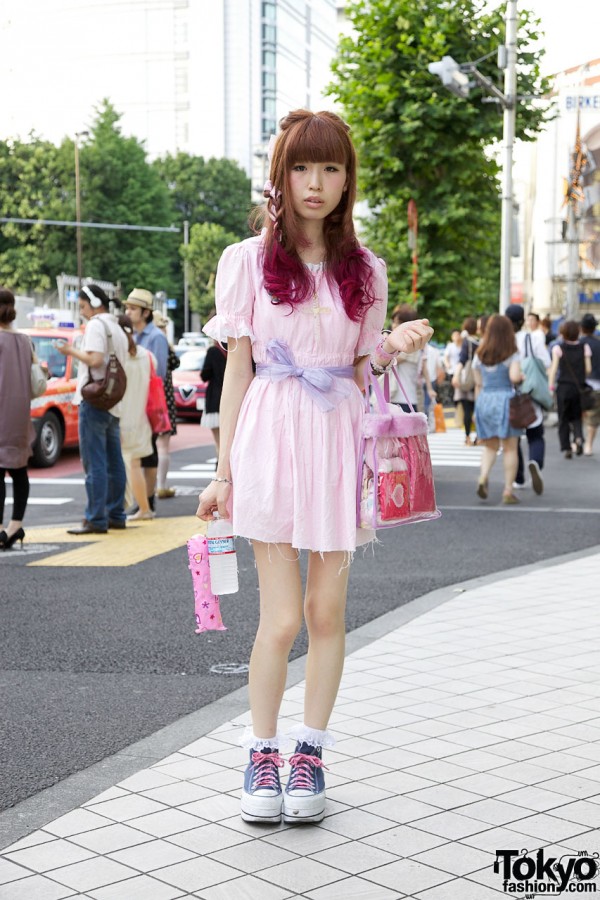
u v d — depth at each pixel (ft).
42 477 45.03
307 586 11.10
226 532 11.03
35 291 207.21
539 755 12.36
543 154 129.59
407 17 82.33
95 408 29.14
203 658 17.15
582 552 26.94
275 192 10.45
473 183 86.53
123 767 12.20
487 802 10.99
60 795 11.37
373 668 16.10
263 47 407.23
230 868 9.53
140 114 412.57
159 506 36.04
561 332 51.88
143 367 31.12
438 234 86.84
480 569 24.80
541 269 131.95
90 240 208.54
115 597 21.74
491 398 35.50
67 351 28.37
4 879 9.32
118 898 8.96
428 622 19.20
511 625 18.94
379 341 11.00
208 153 402.52
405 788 11.37
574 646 17.40
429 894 9.04
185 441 62.34
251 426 10.58
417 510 10.79
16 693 15.28
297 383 10.55
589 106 126.21
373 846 9.98
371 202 86.38
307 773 10.57
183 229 271.49
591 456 52.95
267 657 10.73
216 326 10.60
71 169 210.18
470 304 88.89
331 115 10.48
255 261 10.61
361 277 10.64
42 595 21.90
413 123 80.64
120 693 15.25
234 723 13.71
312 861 9.67
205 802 11.06
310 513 10.52
